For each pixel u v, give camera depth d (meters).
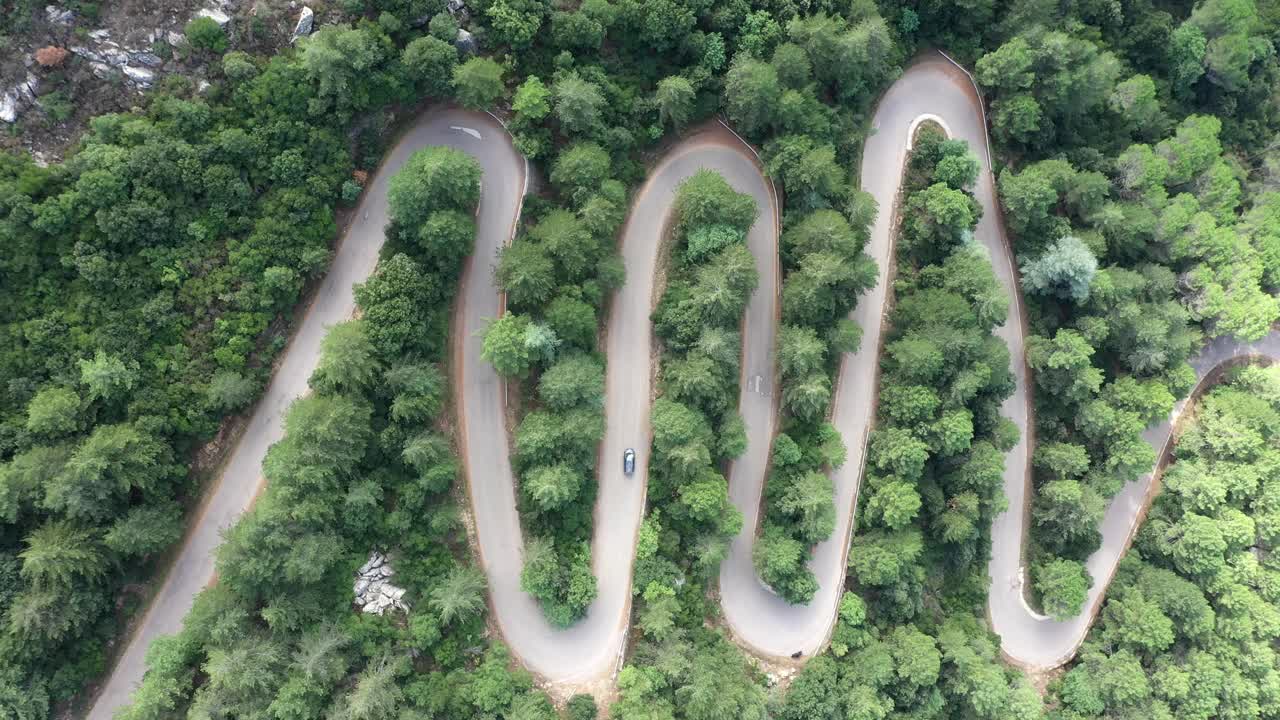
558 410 76.75
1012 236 95.56
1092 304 93.44
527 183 79.88
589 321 76.81
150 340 68.50
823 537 82.75
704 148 88.38
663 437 77.56
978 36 93.69
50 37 64.69
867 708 80.25
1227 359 103.62
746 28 83.00
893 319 90.75
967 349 84.69
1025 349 95.44
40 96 65.06
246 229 71.31
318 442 67.75
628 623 81.25
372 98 73.75
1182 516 96.38
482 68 72.31
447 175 70.69
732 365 82.62
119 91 66.88
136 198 66.06
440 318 77.62
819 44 82.12
